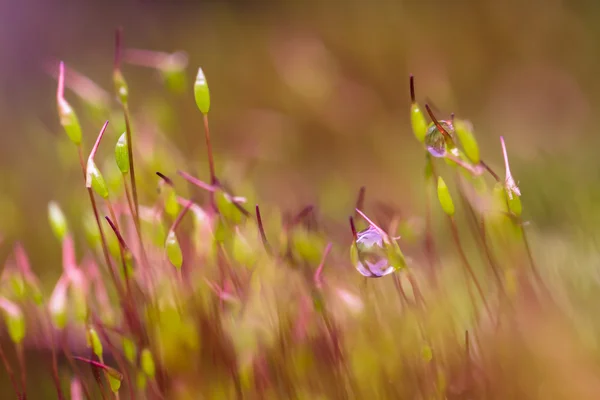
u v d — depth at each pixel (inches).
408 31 11.2
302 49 11.2
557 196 6.7
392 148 9.1
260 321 5.7
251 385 5.7
